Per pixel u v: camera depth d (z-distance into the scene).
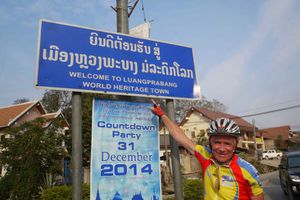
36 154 14.61
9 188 14.80
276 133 67.44
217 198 2.77
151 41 4.64
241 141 44.06
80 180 3.67
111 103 4.18
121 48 4.34
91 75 4.00
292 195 11.68
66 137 16.70
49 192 10.68
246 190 2.73
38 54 3.73
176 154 4.58
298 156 12.95
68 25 4.01
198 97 4.87
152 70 4.53
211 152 3.13
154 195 4.17
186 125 42.28
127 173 4.07
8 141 14.95
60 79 3.79
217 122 2.92
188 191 9.48
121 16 5.26
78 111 3.85
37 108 28.30
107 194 3.88
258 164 30.50
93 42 4.12
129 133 4.21
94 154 3.92
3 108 28.86
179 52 4.88
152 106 4.45
